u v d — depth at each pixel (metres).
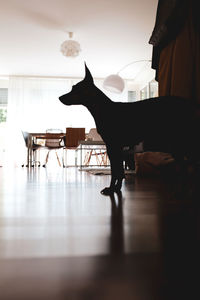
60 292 0.36
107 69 7.74
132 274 0.42
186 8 1.71
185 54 1.71
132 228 0.72
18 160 8.28
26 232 0.68
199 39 1.71
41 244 0.58
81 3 4.24
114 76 4.80
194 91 1.71
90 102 1.69
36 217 0.87
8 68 7.65
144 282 0.39
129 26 5.02
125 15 4.60
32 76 8.41
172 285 0.38
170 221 0.80
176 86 1.74
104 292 0.36
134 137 1.54
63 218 0.85
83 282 0.39
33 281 0.40
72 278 0.41
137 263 0.47
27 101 8.45
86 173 3.69
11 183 2.18
